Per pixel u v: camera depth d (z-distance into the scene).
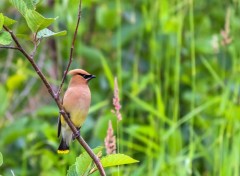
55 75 12.20
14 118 12.21
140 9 13.27
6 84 11.81
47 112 11.30
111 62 12.94
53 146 11.10
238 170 10.45
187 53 12.58
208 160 10.86
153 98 12.48
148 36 13.05
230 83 11.45
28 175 11.33
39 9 11.45
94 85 12.64
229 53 12.73
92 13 13.95
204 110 11.80
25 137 11.46
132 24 12.90
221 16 13.48
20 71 11.93
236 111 11.04
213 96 12.07
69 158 10.22
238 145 10.52
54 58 12.28
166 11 12.20
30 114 12.27
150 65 12.69
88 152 5.82
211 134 11.34
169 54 11.95
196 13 13.47
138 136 10.77
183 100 12.27
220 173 10.27
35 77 12.11
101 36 13.62
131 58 13.01
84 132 11.20
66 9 11.24
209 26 13.17
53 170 10.72
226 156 10.43
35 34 5.61
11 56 12.44
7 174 11.07
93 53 12.35
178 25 12.11
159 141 11.20
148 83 12.55
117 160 5.82
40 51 12.56
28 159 11.50
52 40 12.32
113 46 12.90
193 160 11.43
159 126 11.48
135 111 12.41
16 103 12.38
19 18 11.52
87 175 5.88
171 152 10.85
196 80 12.48
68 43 11.18
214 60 12.59
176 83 11.06
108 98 12.37
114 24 12.95
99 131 10.68
